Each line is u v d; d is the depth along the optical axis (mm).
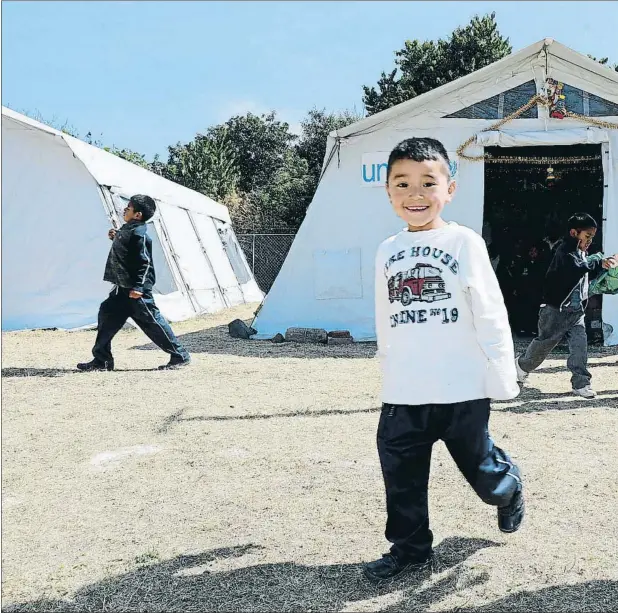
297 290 10469
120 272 7652
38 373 7684
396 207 2748
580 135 9484
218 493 3881
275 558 3041
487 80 9719
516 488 2703
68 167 12383
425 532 2818
